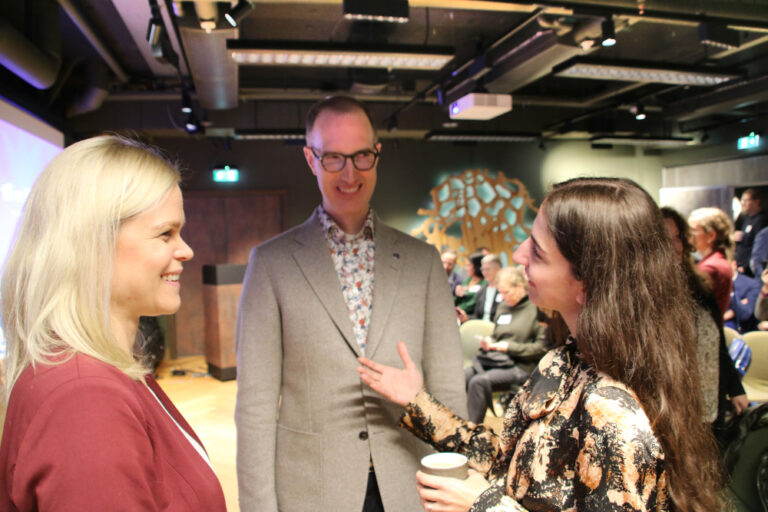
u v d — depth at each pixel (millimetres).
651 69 4773
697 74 4941
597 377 835
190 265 8156
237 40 3947
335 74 6926
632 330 817
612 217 850
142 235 742
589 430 783
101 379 655
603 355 826
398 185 8773
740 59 6621
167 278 794
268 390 1350
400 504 1313
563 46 4605
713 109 7773
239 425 1331
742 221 7871
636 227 847
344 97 1396
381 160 8734
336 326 1367
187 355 8086
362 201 1414
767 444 2111
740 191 8680
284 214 8391
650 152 9789
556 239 899
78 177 716
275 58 4148
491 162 9055
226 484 3607
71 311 690
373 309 1402
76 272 697
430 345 1487
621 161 9656
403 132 8195
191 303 8125
